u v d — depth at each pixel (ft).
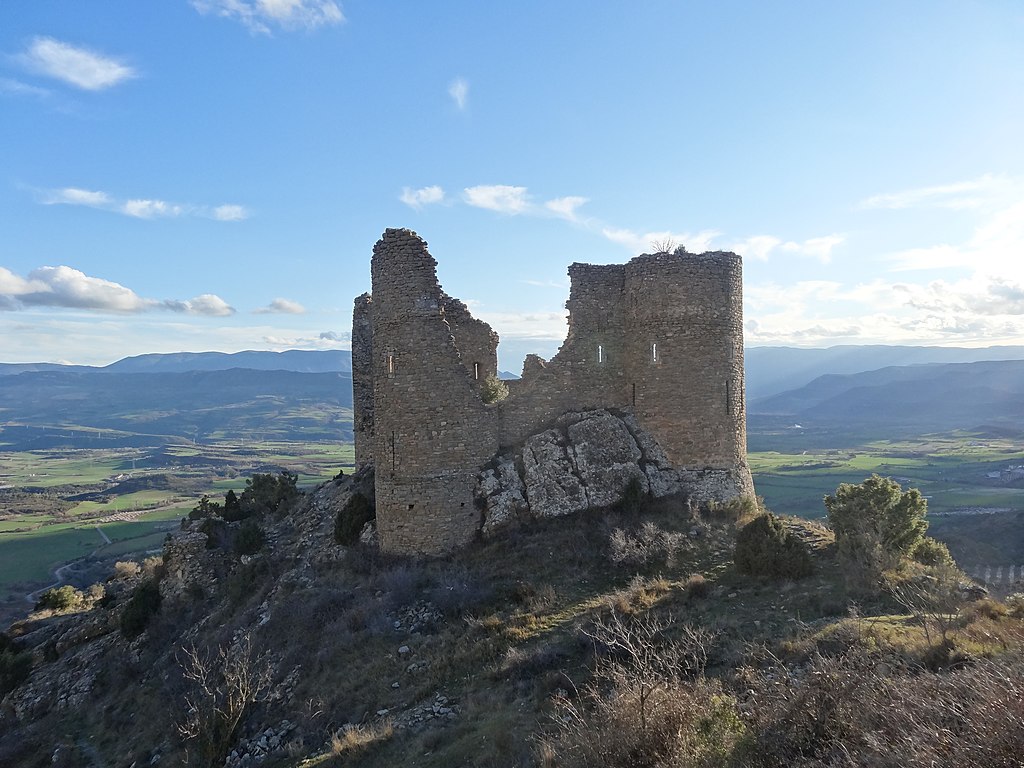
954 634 48.70
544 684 53.98
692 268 100.32
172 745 71.61
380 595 83.30
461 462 94.38
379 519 96.89
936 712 32.30
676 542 82.89
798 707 35.58
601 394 105.70
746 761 33.71
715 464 99.40
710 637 53.67
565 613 70.64
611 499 94.63
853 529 78.23
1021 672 34.60
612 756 35.91
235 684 66.80
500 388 123.65
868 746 31.63
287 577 101.71
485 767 43.70
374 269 97.81
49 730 90.12
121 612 119.75
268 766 58.49
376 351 97.50
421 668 65.57
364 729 56.90
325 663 72.79
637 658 43.39
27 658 115.14
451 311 122.42
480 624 70.49
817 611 60.80
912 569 73.05
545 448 98.99
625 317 106.63
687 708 37.14
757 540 72.79
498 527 92.17
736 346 102.37
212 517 135.23
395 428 94.27
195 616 106.63
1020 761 27.22
